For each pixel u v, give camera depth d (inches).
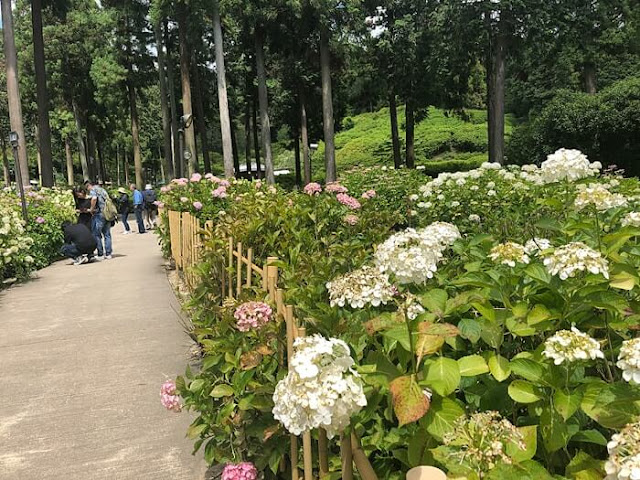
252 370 106.3
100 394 175.6
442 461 63.6
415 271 86.7
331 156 1090.1
